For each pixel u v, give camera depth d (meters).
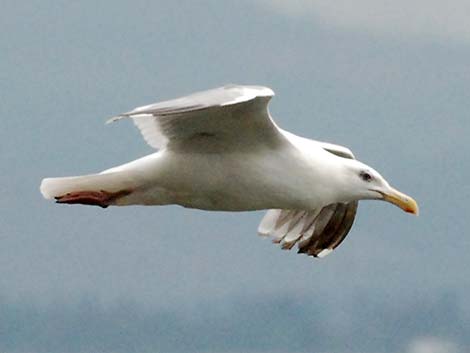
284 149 14.97
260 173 14.86
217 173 14.83
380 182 15.76
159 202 15.11
